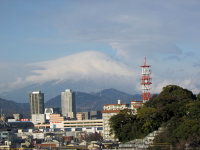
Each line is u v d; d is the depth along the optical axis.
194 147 191.38
